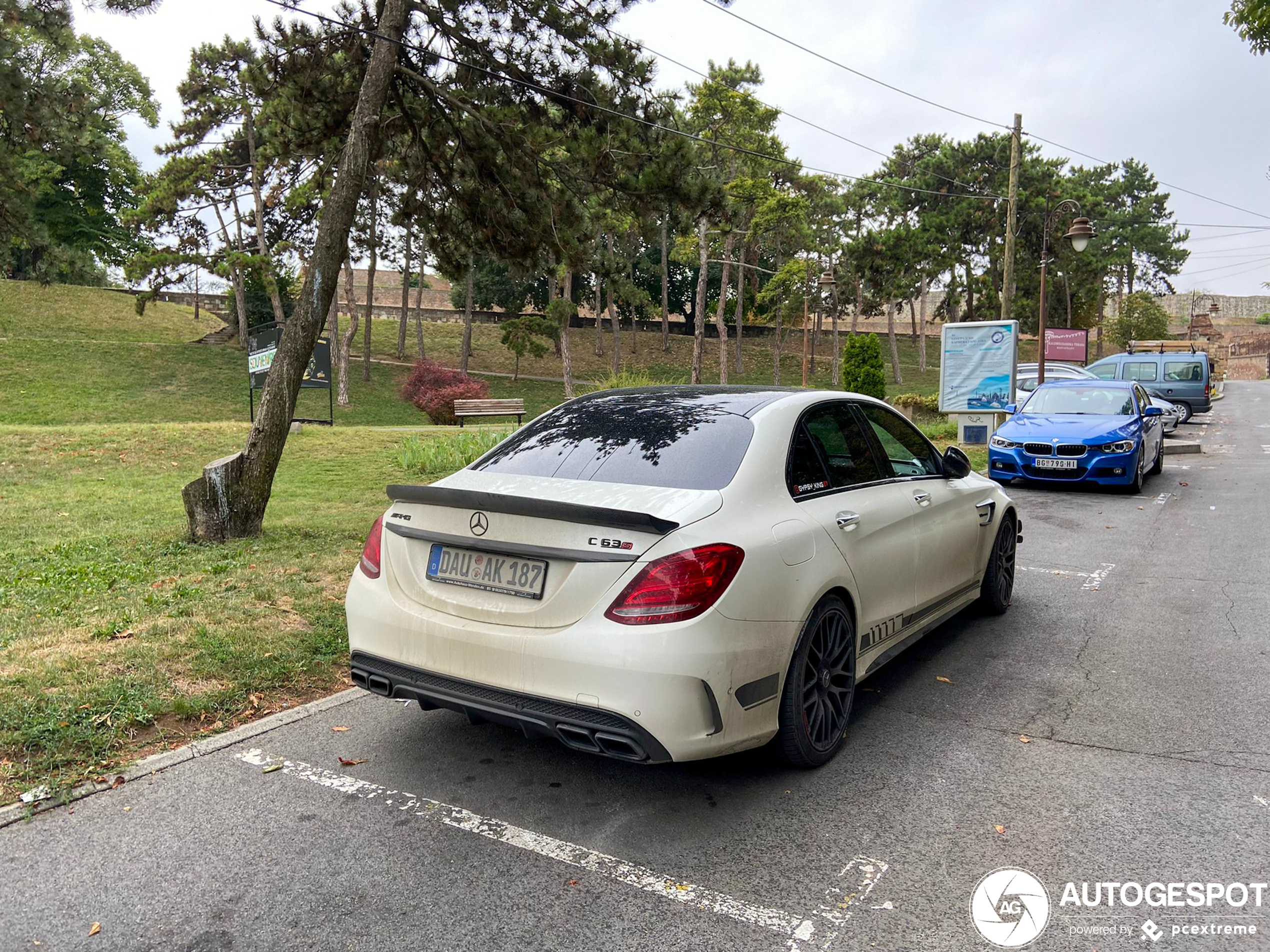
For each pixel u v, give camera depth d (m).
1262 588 6.70
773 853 2.99
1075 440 11.90
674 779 3.56
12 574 6.51
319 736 3.95
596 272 10.85
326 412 38.94
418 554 3.45
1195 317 72.06
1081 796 3.41
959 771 3.65
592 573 3.00
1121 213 79.88
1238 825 3.17
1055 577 7.26
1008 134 59.00
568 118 10.08
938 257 54.66
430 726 4.07
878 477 4.41
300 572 6.65
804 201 46.19
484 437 15.34
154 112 42.88
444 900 2.71
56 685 4.22
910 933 2.55
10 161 12.06
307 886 2.78
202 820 3.19
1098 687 4.65
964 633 5.68
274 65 9.50
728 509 3.26
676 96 10.41
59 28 11.46
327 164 10.70
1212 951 2.47
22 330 47.31
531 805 3.32
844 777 3.59
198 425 17.03
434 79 9.64
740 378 61.06
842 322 85.06
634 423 3.97
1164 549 8.30
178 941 2.50
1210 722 4.16
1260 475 13.55
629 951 2.47
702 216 10.58
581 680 2.94
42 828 3.12
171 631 5.14
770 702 3.27
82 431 15.55
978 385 17.31
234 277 42.16
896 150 65.06
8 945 2.46
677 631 2.91
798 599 3.35
